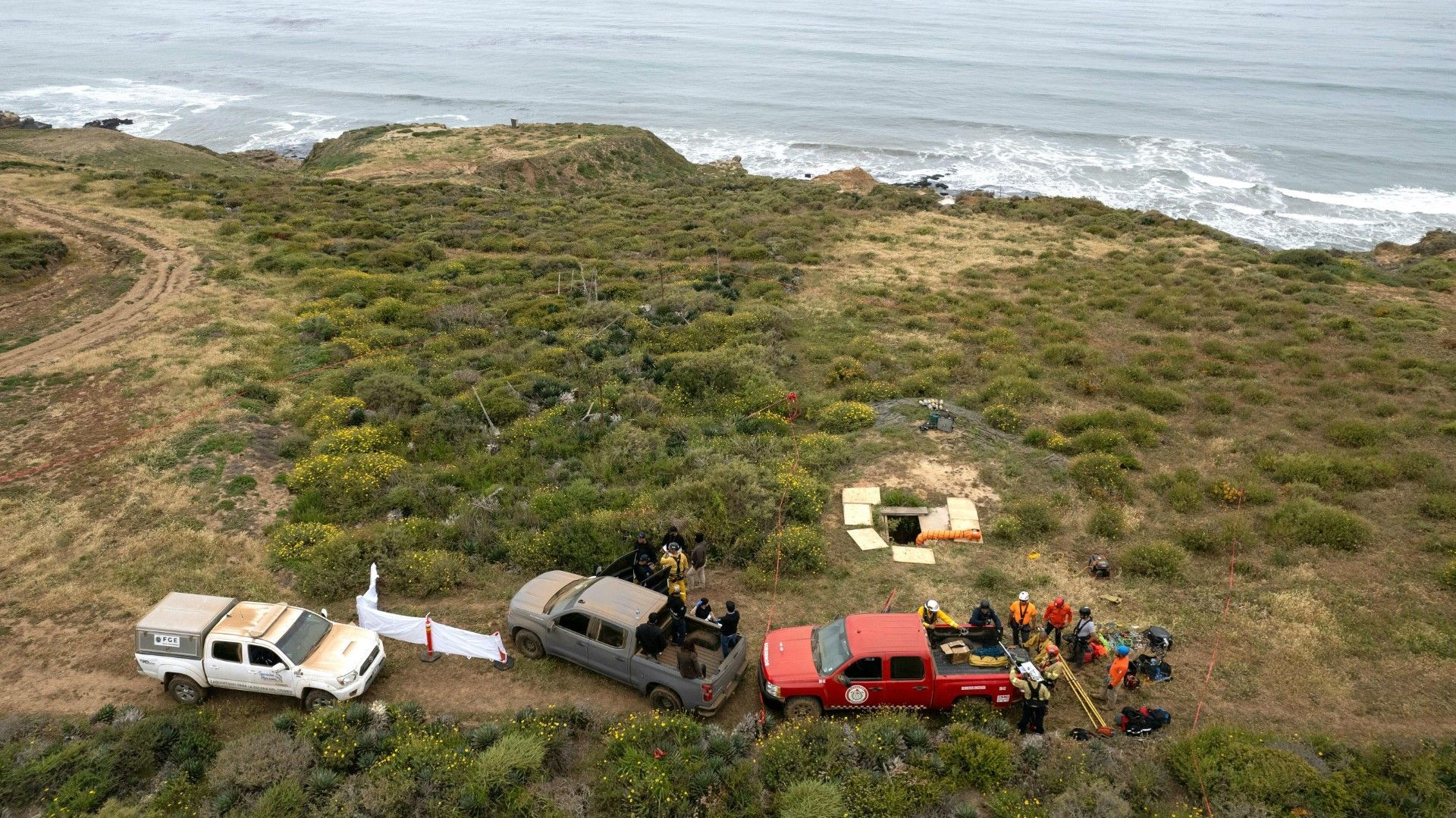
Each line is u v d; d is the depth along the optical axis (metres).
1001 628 15.14
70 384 27.28
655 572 16.12
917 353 32.25
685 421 25.30
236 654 13.82
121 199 54.09
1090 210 61.53
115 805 11.66
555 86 147.88
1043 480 21.84
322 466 21.36
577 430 24.34
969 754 12.31
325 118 125.25
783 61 168.88
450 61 176.00
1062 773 12.15
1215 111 115.06
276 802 11.50
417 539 18.64
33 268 40.19
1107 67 153.00
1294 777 11.70
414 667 15.02
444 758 12.34
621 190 70.69
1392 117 109.94
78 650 15.30
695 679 13.35
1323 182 82.38
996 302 38.50
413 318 35.06
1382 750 12.57
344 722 13.13
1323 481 22.00
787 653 14.05
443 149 78.00
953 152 98.88
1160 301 38.66
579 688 14.48
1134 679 14.21
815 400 27.05
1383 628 15.98
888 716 13.27
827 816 11.25
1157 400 27.56
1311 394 28.64
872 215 58.56
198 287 38.41
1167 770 12.38
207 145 107.75
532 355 30.69
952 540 18.88
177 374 27.81
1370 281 43.72
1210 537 18.97
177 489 20.56
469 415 25.38
